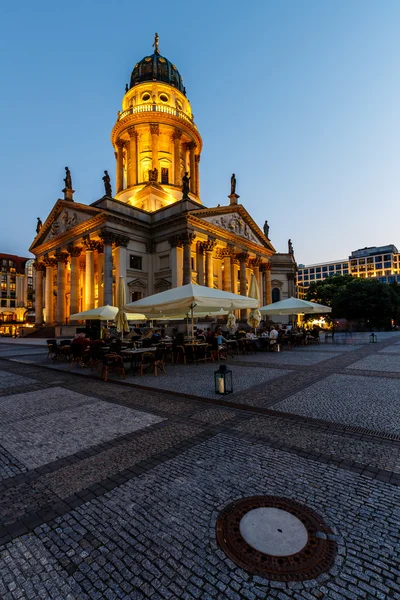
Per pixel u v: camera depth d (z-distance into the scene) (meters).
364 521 3.20
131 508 3.53
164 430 5.96
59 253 42.53
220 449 5.03
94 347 13.16
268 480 4.04
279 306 22.77
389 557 2.73
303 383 9.91
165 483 4.03
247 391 8.94
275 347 20.27
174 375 11.91
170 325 34.09
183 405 7.68
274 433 5.68
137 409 7.43
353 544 2.89
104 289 33.94
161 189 44.66
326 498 3.61
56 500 3.74
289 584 2.48
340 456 4.70
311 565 2.65
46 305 46.47
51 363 16.61
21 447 5.34
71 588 2.51
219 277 46.06
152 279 39.06
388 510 3.38
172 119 47.94
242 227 46.38
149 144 48.34
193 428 6.01
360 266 141.38
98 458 4.84
